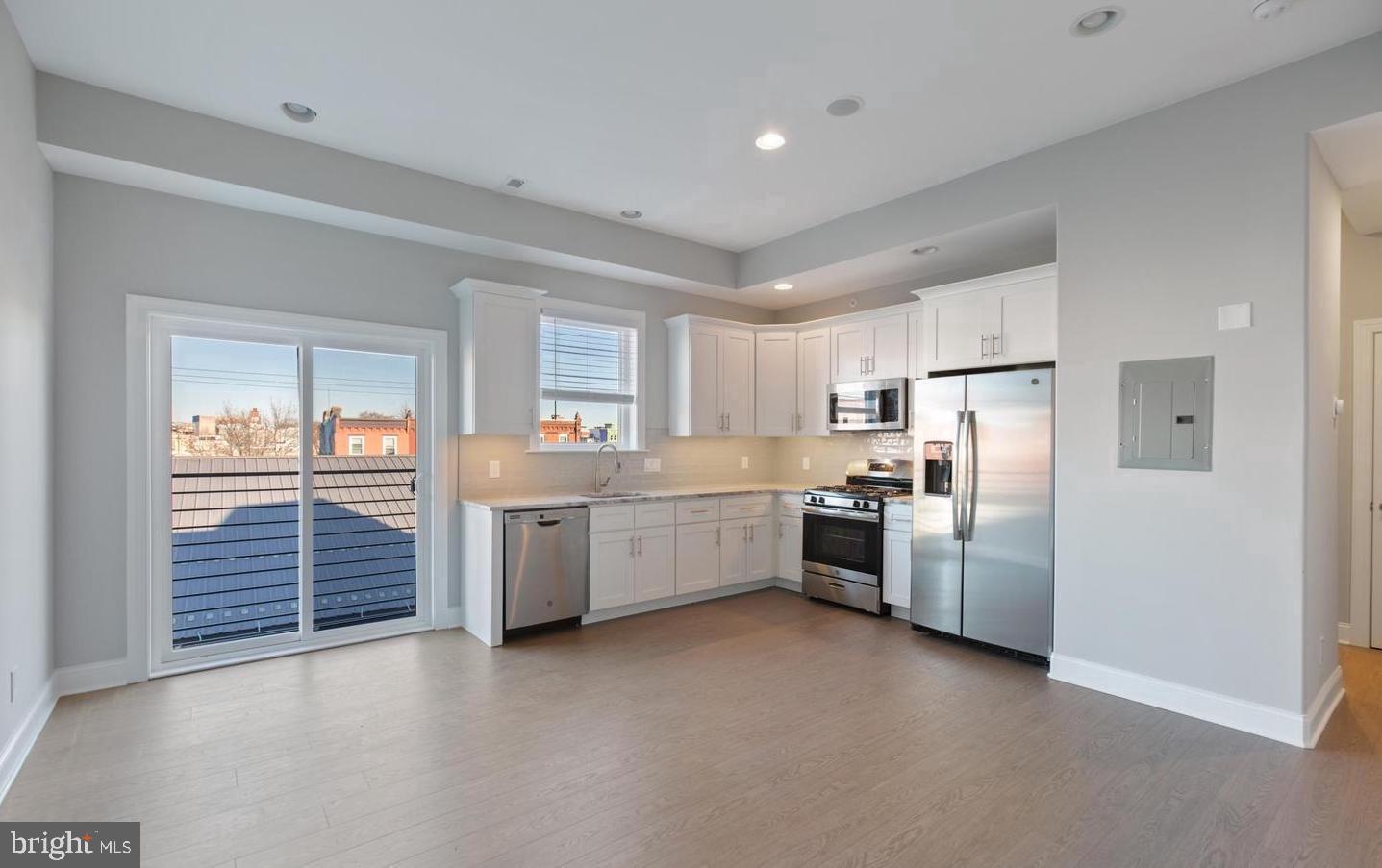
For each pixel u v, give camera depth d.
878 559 4.71
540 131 3.38
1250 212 2.85
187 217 3.48
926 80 2.90
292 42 2.62
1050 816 2.23
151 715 2.98
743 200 4.36
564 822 2.20
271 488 3.83
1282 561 2.76
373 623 4.19
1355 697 3.21
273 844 2.06
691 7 2.40
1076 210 3.42
